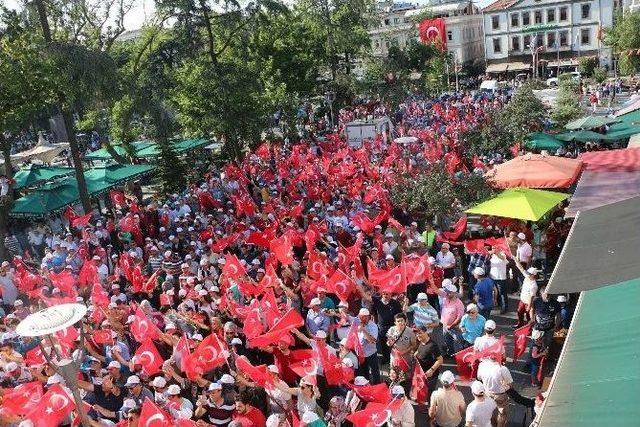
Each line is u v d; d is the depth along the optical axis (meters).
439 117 40.84
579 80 54.97
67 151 43.66
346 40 46.66
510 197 15.52
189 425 7.94
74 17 28.81
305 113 52.72
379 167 24.17
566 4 77.50
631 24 61.62
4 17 22.03
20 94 22.34
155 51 33.66
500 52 83.94
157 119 30.94
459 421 8.52
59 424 8.98
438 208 17.19
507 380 8.77
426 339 10.11
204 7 32.84
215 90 32.03
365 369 10.75
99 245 19.50
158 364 9.96
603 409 4.16
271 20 41.84
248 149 40.19
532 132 28.67
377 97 53.38
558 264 5.89
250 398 9.17
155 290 15.33
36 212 23.36
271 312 10.97
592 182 15.80
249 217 20.34
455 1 97.00
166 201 27.23
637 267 5.19
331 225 18.22
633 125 26.80
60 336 10.66
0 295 16.52
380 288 12.23
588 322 5.80
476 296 12.66
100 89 24.98
